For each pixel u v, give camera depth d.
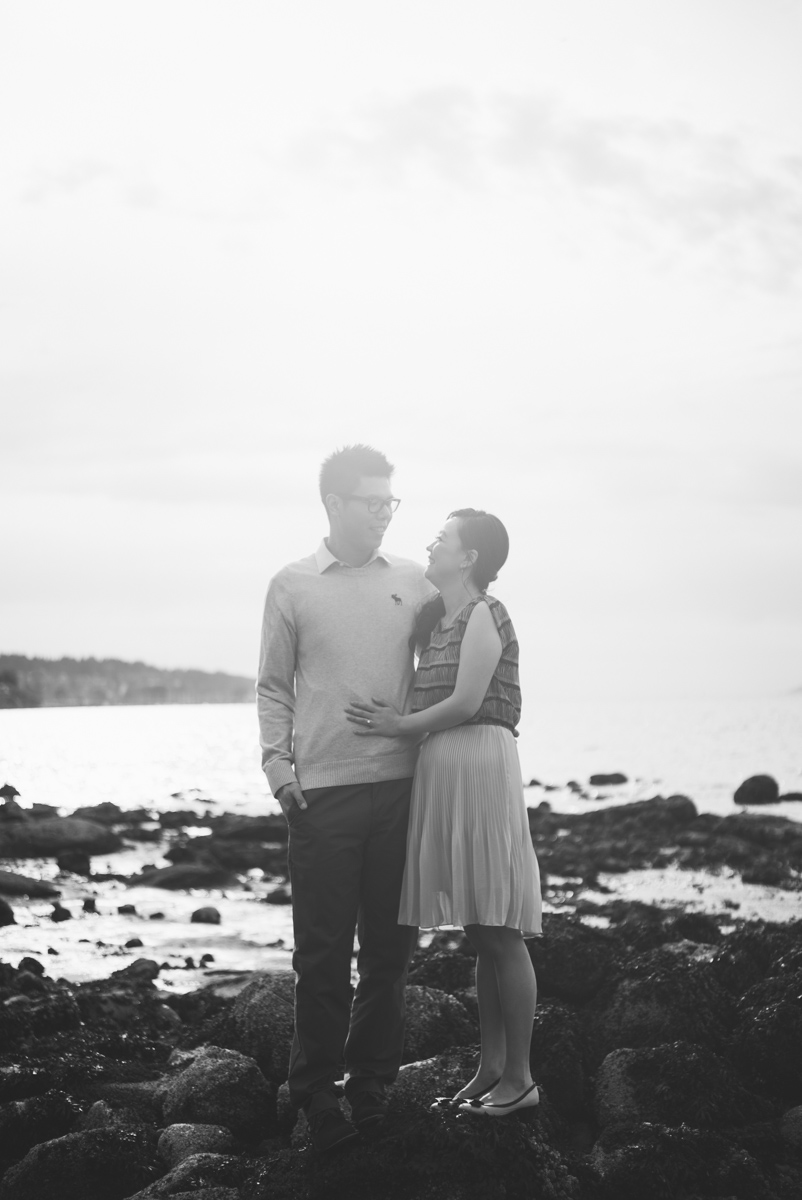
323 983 4.55
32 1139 4.91
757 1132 4.84
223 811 26.11
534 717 94.69
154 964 8.59
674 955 6.43
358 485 4.77
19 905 12.04
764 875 13.19
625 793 28.06
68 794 30.72
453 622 4.66
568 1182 4.28
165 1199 4.25
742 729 66.81
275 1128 5.14
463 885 4.47
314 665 4.77
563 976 6.25
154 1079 5.62
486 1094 4.55
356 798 4.65
